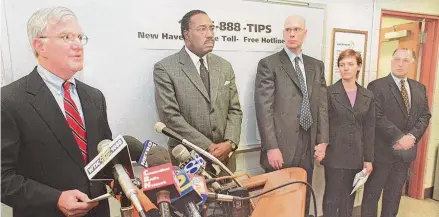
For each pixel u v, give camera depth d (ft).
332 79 5.08
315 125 4.84
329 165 5.04
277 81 4.67
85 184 2.85
